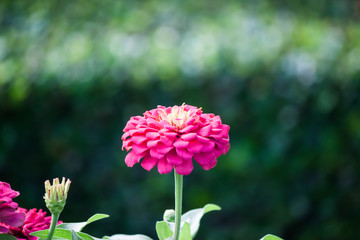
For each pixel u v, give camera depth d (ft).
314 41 12.06
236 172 11.41
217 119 4.57
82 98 11.60
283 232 11.39
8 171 11.87
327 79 10.80
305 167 11.02
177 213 4.56
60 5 13.55
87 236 4.72
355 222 10.86
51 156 11.94
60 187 4.22
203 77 11.47
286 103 11.06
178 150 4.16
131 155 4.39
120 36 13.01
